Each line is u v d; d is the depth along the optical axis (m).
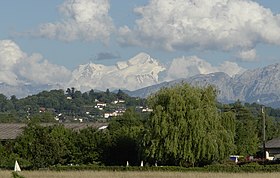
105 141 121.56
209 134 113.69
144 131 116.56
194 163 114.00
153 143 114.00
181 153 112.75
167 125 113.69
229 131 117.88
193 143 112.94
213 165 109.56
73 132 121.69
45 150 109.12
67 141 118.25
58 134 115.69
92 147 120.12
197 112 113.81
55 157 109.62
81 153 119.38
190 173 97.06
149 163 115.94
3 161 110.06
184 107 114.44
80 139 120.06
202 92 118.06
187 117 113.75
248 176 91.38
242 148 163.75
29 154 110.50
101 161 120.31
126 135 123.50
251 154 165.12
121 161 122.06
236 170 103.62
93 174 94.00
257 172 100.44
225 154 115.62
